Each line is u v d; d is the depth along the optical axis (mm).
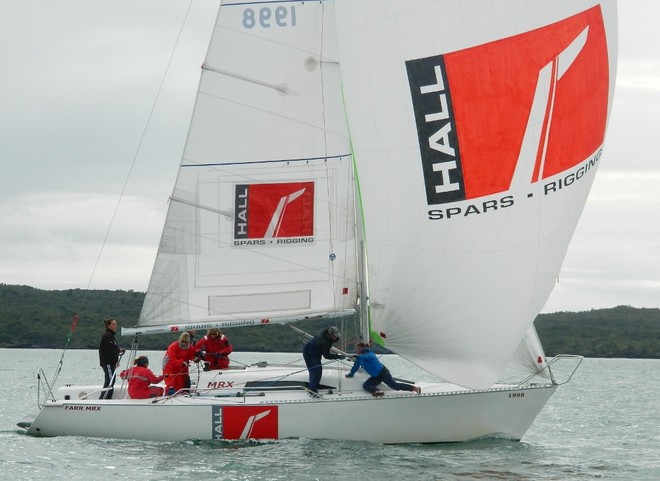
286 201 17516
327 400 16203
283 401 16234
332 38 17547
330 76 17531
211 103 17547
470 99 16500
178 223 17531
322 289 17438
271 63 17547
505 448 17016
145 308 17531
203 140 17547
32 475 14117
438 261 16594
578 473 15500
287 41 17547
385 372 16406
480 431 16953
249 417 16234
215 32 17484
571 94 16844
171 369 17078
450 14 16562
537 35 16672
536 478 14680
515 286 16656
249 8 17500
